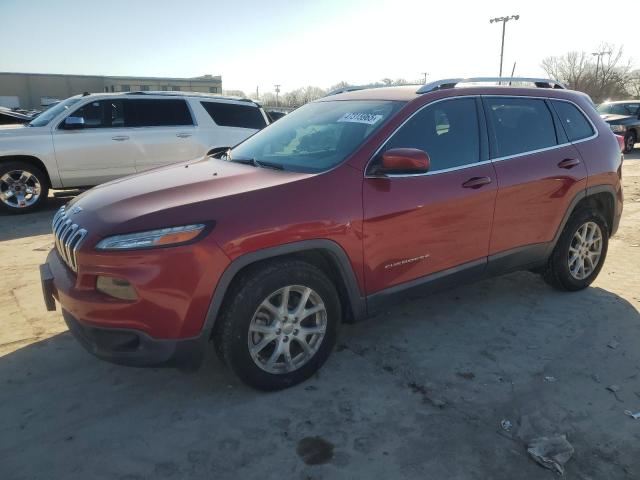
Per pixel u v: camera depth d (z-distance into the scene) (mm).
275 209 2934
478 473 2516
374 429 2832
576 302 4516
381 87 4375
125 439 2758
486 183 3775
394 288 3477
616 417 2939
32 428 2842
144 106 8781
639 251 6016
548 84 4648
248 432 2811
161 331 2727
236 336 2916
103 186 3582
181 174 3562
